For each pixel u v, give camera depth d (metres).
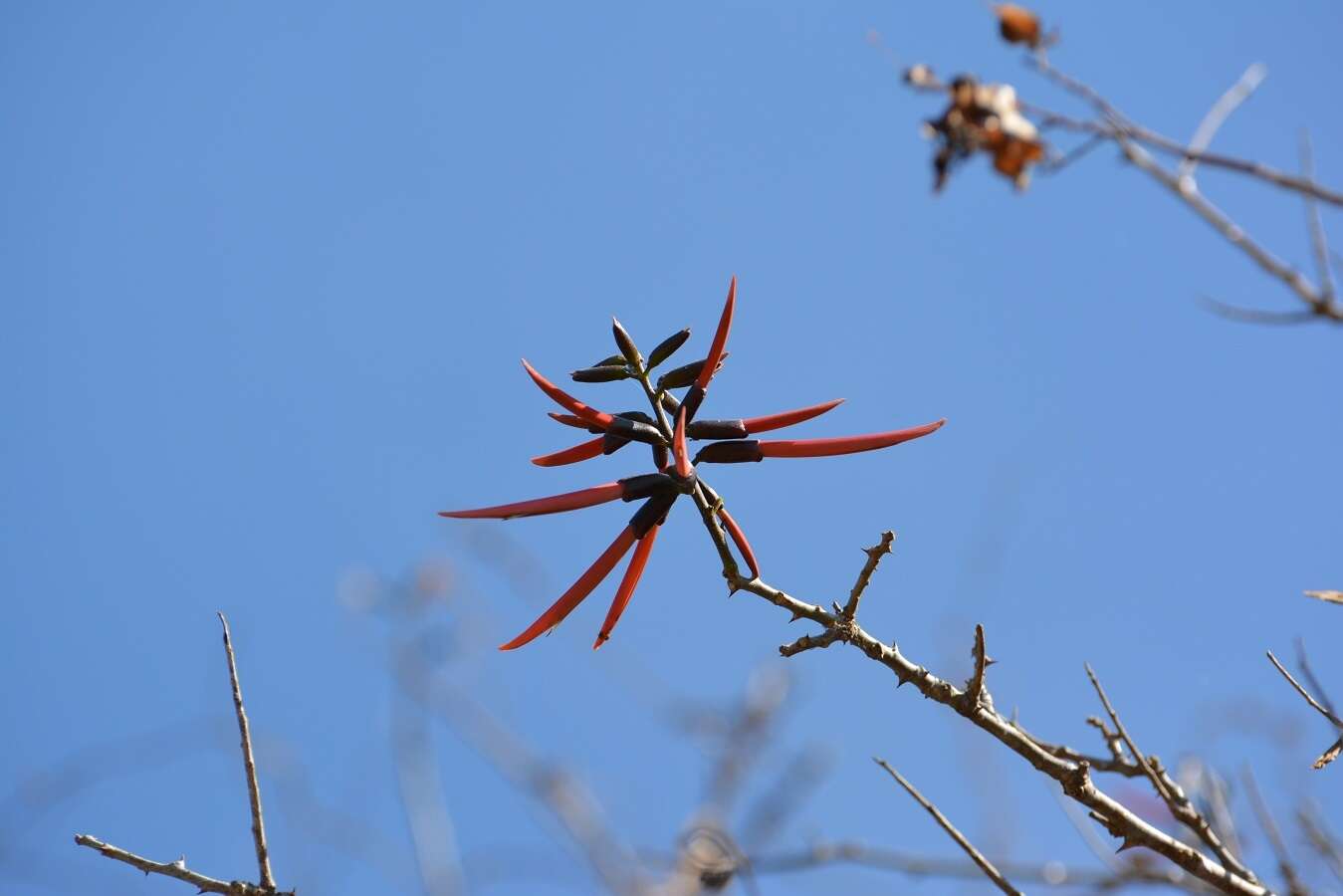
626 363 4.82
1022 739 4.53
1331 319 3.71
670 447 4.81
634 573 4.77
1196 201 3.89
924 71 4.70
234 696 4.76
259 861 4.64
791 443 4.80
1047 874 5.75
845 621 4.52
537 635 4.71
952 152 4.62
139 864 4.62
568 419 4.84
